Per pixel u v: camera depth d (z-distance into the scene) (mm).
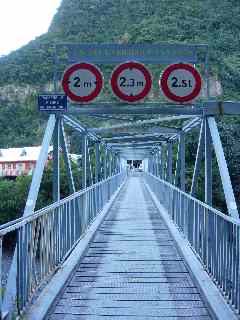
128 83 7289
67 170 8820
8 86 55812
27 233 4816
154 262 7707
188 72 7324
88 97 7230
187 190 22219
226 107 7914
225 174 6980
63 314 5043
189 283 6375
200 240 7316
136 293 5875
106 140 20562
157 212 15766
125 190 29984
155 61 7691
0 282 3939
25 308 4723
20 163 56219
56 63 7742
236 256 4758
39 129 55125
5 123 57000
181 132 13195
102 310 5188
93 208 12586
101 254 8375
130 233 10852
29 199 6219
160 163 25000
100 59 7652
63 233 7242
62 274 6316
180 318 4918
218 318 4582
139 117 14875
